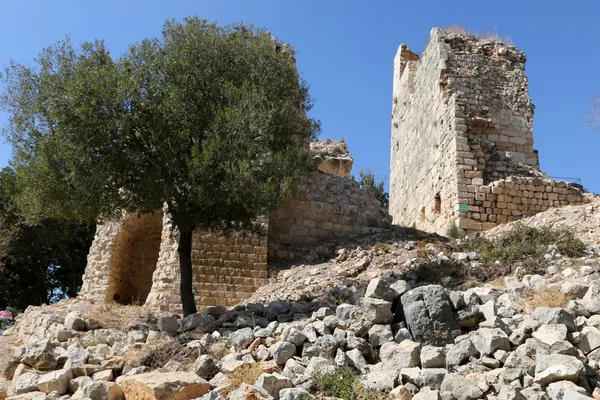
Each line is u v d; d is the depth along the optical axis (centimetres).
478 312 1015
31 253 3341
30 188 1429
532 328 910
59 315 1538
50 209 1469
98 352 1130
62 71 1499
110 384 909
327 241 2148
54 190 1426
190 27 1644
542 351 848
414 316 1002
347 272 1759
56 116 1381
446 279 1473
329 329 1022
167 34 1655
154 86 1494
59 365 1090
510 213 2227
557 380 773
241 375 890
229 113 1460
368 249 1969
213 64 1622
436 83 2597
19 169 1466
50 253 3412
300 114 1978
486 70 2530
